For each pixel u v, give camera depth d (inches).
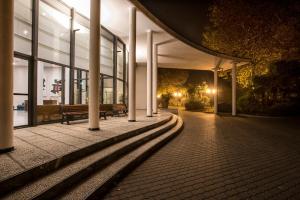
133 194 171.0
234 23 605.3
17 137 261.0
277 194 173.5
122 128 335.9
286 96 1052.5
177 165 243.9
